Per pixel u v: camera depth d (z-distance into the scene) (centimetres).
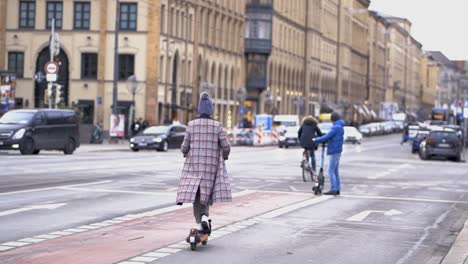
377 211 2205
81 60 7906
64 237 1550
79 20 7912
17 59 8012
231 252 1451
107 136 7850
